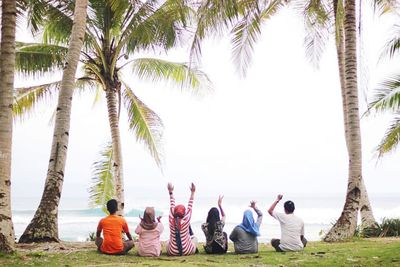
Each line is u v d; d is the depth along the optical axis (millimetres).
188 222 9773
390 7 15648
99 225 9781
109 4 16156
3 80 9125
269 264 7863
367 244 11000
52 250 9977
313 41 19250
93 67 17359
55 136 11945
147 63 17969
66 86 12156
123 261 8547
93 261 8492
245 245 9734
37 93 17453
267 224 44062
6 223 8812
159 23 16172
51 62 16094
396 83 15625
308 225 44906
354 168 12453
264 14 15812
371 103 15883
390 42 15578
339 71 17500
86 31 16266
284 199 127125
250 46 13602
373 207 81125
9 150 9047
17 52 15555
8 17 9359
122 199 16938
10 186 9023
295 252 9633
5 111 9047
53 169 11773
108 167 19438
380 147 17578
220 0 11867
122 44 16781
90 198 19188
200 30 12188
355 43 12859
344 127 17047
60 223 45469
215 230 9773
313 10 17375
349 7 12938
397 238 13570
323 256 8625
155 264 7816
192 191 10109
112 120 17312
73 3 15219
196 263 8000
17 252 9016
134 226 41781
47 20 15664
